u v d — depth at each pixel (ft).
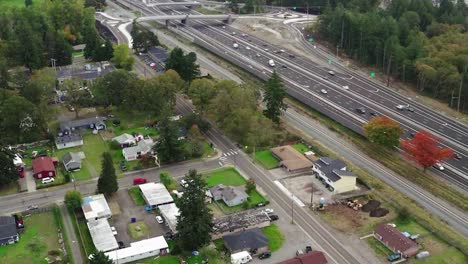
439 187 497.46
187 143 566.77
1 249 403.54
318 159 526.57
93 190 486.38
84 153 556.51
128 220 441.68
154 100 618.85
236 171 522.88
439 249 403.95
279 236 420.36
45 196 476.54
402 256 393.09
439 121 654.12
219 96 590.14
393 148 574.15
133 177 510.58
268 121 580.30
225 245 406.62
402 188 496.64
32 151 558.56
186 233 390.42
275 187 493.77
